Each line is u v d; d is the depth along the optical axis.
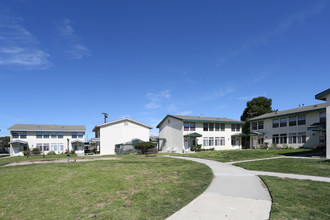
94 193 7.72
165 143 38.31
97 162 17.94
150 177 10.48
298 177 9.71
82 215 5.67
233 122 36.97
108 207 6.23
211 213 5.40
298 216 5.01
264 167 12.98
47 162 19.47
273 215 5.07
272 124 32.00
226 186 8.27
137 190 8.01
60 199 7.15
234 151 27.83
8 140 57.78
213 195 7.00
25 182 9.83
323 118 24.53
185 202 6.50
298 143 27.50
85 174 11.48
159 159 19.94
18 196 7.67
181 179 9.89
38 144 39.44
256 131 35.22
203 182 9.11
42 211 6.09
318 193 6.91
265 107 50.94
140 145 28.56
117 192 7.80
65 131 40.94
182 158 20.48
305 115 26.77
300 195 6.69
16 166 16.73
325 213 5.18
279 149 28.64
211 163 16.05
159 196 7.18
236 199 6.51
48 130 39.75
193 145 33.59
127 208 6.11
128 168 13.71
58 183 9.42
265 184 8.52
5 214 5.94
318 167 12.12
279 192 7.05
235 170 12.38
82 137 42.41
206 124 35.38
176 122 34.81
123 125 35.75
